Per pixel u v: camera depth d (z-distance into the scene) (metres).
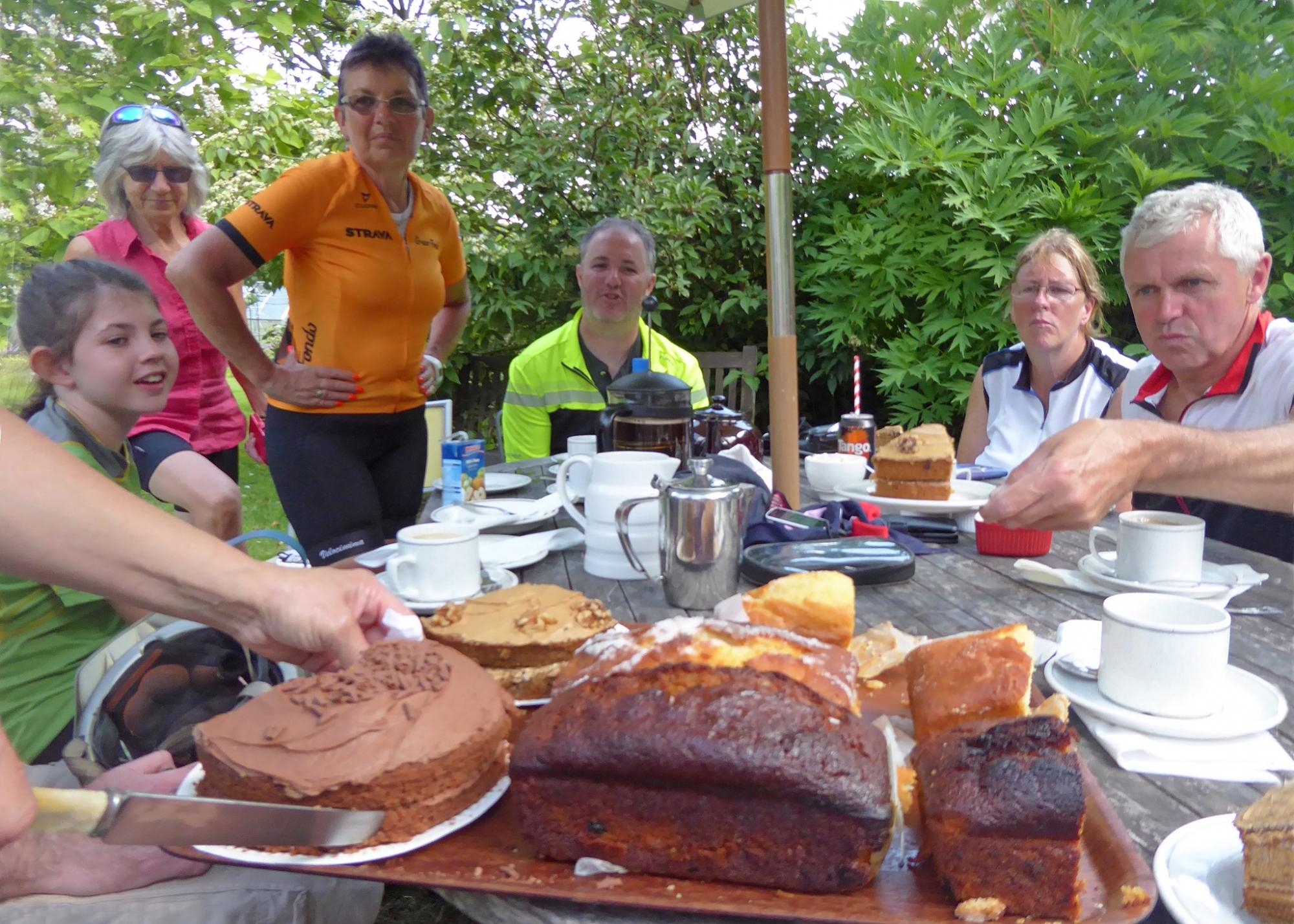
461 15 5.61
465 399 6.10
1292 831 0.62
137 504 1.05
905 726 1.03
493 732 0.90
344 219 2.89
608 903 0.73
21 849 1.09
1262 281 2.50
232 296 2.83
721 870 0.75
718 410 2.65
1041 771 0.72
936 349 5.00
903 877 0.77
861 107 5.46
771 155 2.36
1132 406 2.85
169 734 1.33
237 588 1.03
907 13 5.29
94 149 3.97
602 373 3.68
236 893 1.11
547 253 6.03
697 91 6.23
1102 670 1.09
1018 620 1.48
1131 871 0.72
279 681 1.37
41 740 1.57
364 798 0.80
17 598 1.55
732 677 0.82
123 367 1.95
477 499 2.46
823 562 1.69
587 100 6.00
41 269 1.97
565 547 2.01
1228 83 4.54
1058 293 3.18
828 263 5.29
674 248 5.71
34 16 3.98
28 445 0.99
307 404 2.91
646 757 0.74
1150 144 4.64
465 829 0.85
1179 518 1.66
